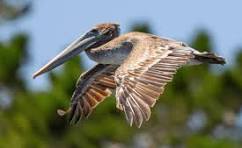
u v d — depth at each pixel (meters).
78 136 28.41
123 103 14.33
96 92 16.89
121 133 28.94
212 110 30.36
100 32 17.77
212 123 30.45
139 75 14.68
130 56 15.28
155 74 14.68
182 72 29.94
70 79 28.09
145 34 16.69
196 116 30.41
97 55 17.02
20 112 28.78
